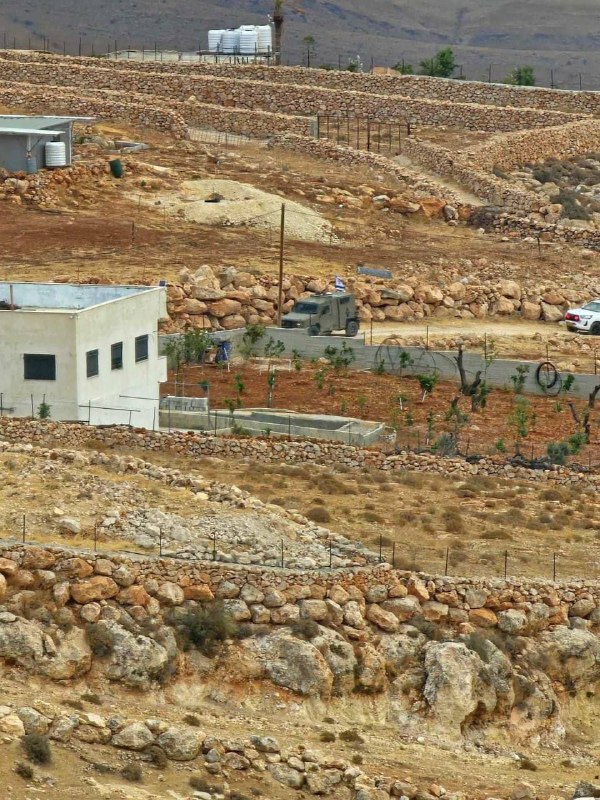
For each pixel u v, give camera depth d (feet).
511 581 361.51
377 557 363.15
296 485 438.81
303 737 311.88
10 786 263.29
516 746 338.34
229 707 316.19
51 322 474.49
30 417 467.93
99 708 298.35
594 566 392.88
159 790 277.03
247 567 333.83
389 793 296.10
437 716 332.39
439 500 442.91
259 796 285.23
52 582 314.96
